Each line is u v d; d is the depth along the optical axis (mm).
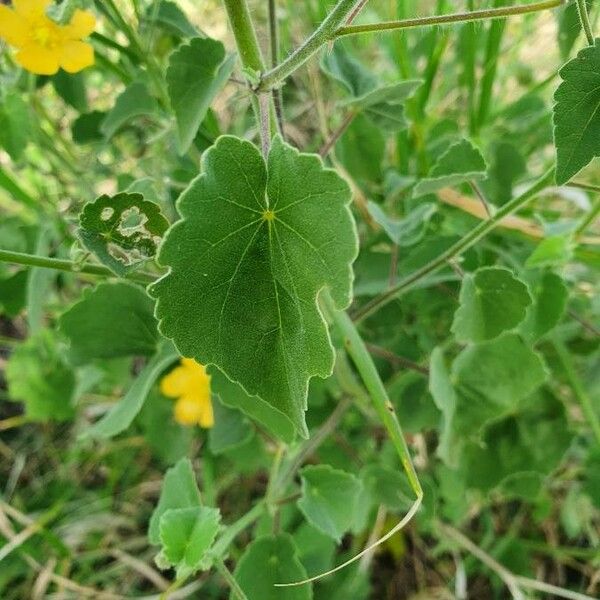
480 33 286
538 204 329
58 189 320
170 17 243
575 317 275
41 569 281
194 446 306
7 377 310
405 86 212
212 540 163
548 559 323
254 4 268
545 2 141
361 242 281
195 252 127
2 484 347
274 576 205
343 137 270
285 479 223
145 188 207
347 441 282
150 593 308
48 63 193
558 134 142
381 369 271
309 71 290
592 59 137
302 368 129
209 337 132
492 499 315
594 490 287
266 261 135
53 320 348
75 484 334
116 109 243
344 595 278
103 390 339
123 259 152
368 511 259
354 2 136
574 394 308
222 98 300
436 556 321
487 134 324
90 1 199
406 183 270
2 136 255
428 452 319
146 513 329
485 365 236
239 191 129
